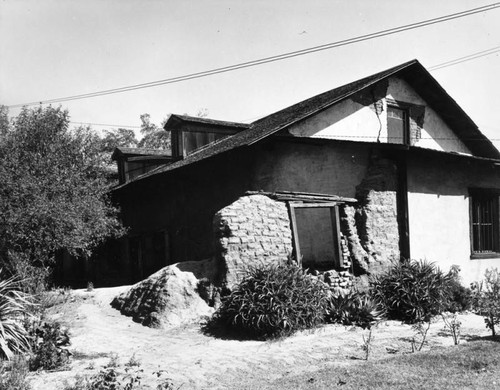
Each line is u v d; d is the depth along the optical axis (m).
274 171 12.72
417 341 8.54
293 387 5.89
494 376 6.00
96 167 16.23
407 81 17.44
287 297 9.09
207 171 14.90
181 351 8.09
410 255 12.86
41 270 12.72
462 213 14.80
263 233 10.53
